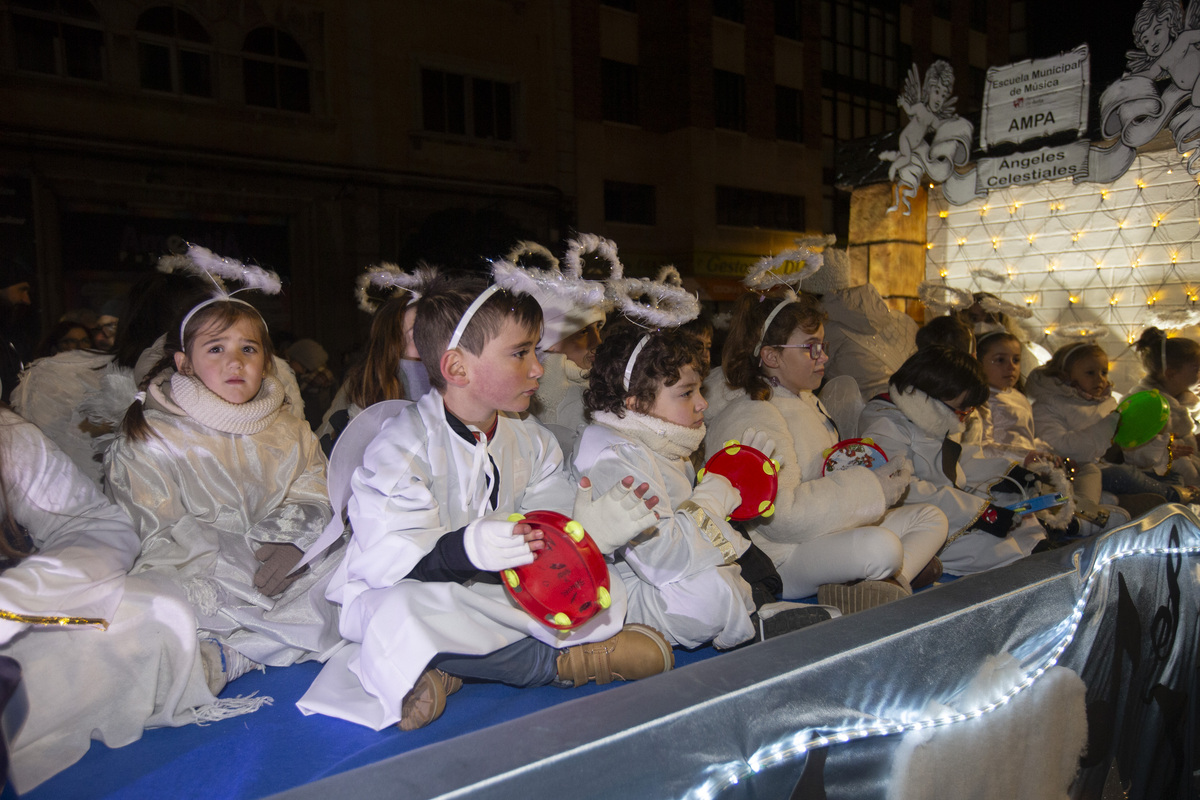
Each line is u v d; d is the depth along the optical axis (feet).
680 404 7.68
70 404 8.79
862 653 4.93
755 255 65.98
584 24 57.36
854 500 8.84
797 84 68.90
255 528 7.27
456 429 6.75
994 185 18.67
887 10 75.20
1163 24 15.83
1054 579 6.47
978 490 11.07
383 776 3.35
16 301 13.92
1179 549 8.09
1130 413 14.10
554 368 9.95
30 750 5.41
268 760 5.56
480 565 5.65
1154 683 7.69
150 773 5.45
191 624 6.18
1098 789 6.92
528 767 3.47
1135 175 19.26
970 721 5.55
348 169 45.16
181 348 7.47
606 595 5.57
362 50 45.50
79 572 5.66
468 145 49.98
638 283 7.73
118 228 39.09
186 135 40.70
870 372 16.06
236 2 41.55
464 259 17.93
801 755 4.57
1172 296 18.85
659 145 63.00
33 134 36.32
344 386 9.86
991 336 13.85
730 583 7.22
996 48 83.92
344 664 6.53
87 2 38.09
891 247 21.99
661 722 3.95
